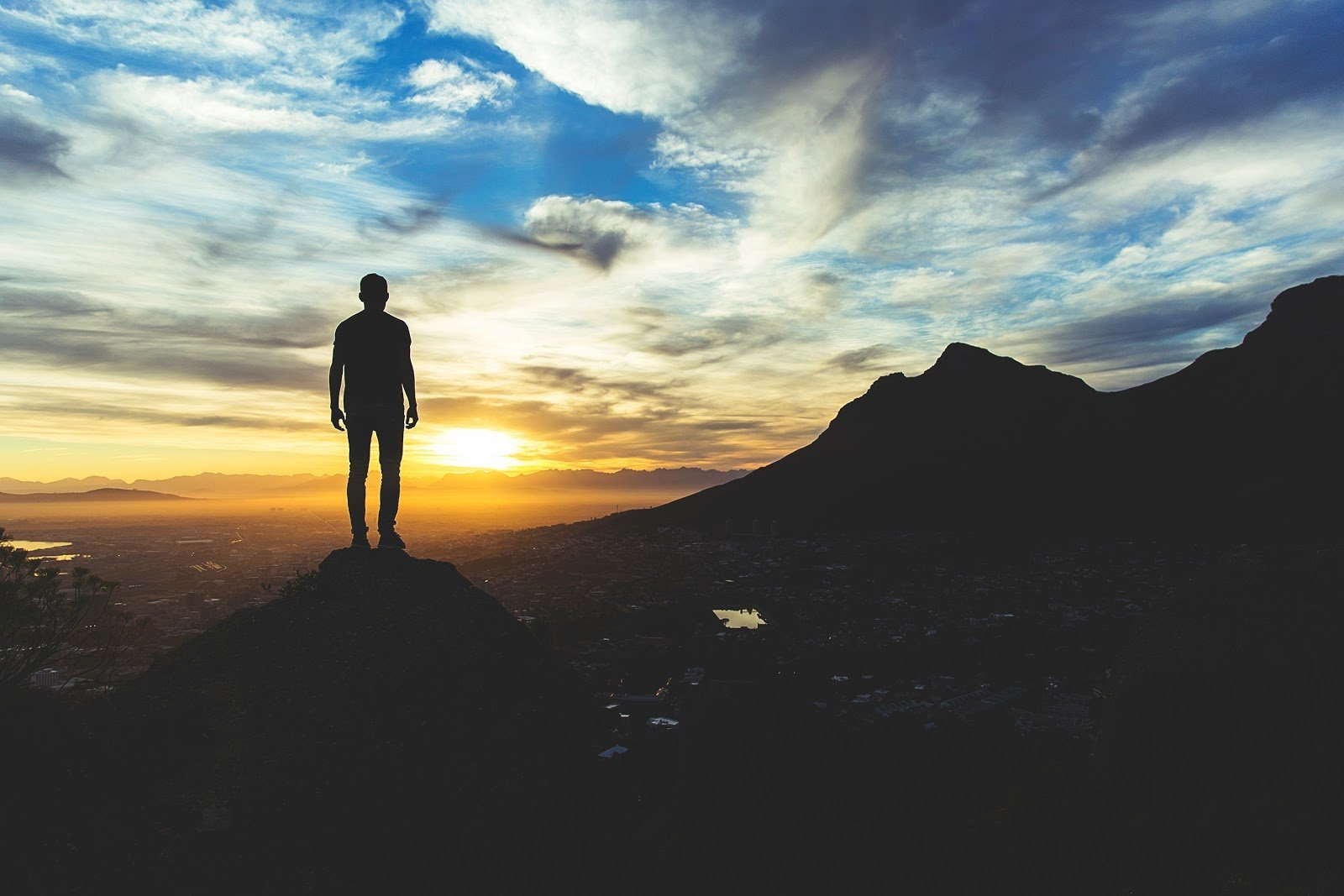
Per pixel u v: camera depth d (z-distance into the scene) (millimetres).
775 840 9594
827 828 9859
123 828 6414
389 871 6586
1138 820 9641
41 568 8273
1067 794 10836
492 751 7941
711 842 9273
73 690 8125
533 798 7652
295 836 6691
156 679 8602
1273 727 10273
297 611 9430
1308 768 9250
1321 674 10555
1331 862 7465
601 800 8336
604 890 7633
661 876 8328
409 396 10625
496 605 9984
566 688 9172
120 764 7000
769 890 8719
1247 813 8852
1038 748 19344
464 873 6805
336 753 7535
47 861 5957
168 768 7133
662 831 9281
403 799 7223
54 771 6730
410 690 8336
